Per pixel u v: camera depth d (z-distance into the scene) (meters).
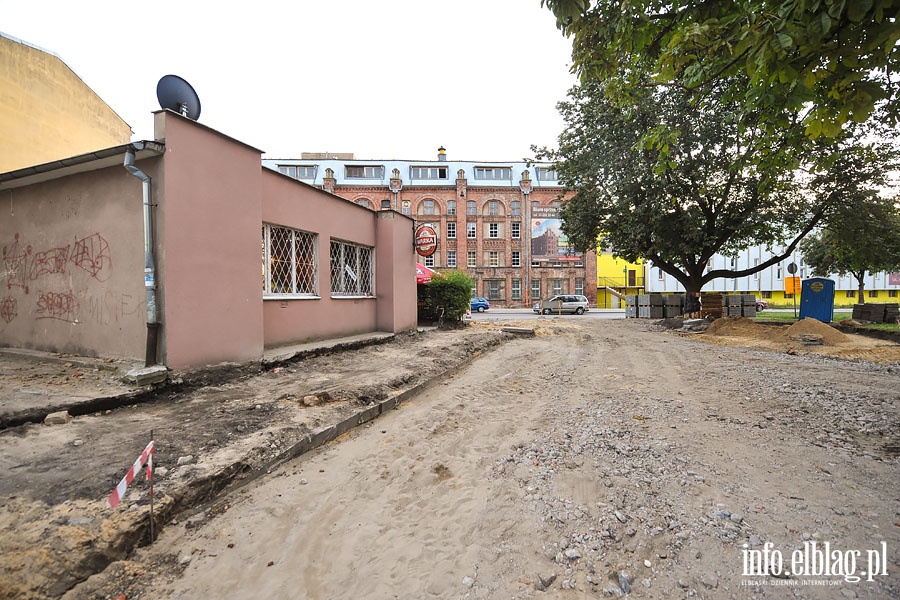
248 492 3.41
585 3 4.06
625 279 47.16
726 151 15.78
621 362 9.71
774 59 3.01
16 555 2.28
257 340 7.03
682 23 4.04
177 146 5.73
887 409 5.51
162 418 4.52
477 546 2.72
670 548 2.65
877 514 3.01
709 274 20.58
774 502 3.20
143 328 5.78
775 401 6.03
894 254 17.86
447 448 4.43
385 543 2.77
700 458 4.04
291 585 2.37
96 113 12.84
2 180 6.61
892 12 2.76
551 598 2.25
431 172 43.00
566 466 3.91
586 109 17.98
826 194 16.06
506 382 7.61
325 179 40.22
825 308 16.73
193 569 2.47
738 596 2.23
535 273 42.22
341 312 10.17
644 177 16.80
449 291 14.98
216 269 6.30
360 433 4.84
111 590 2.26
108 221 6.09
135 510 2.75
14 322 7.13
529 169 43.41
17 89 9.91
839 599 2.19
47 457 3.44
